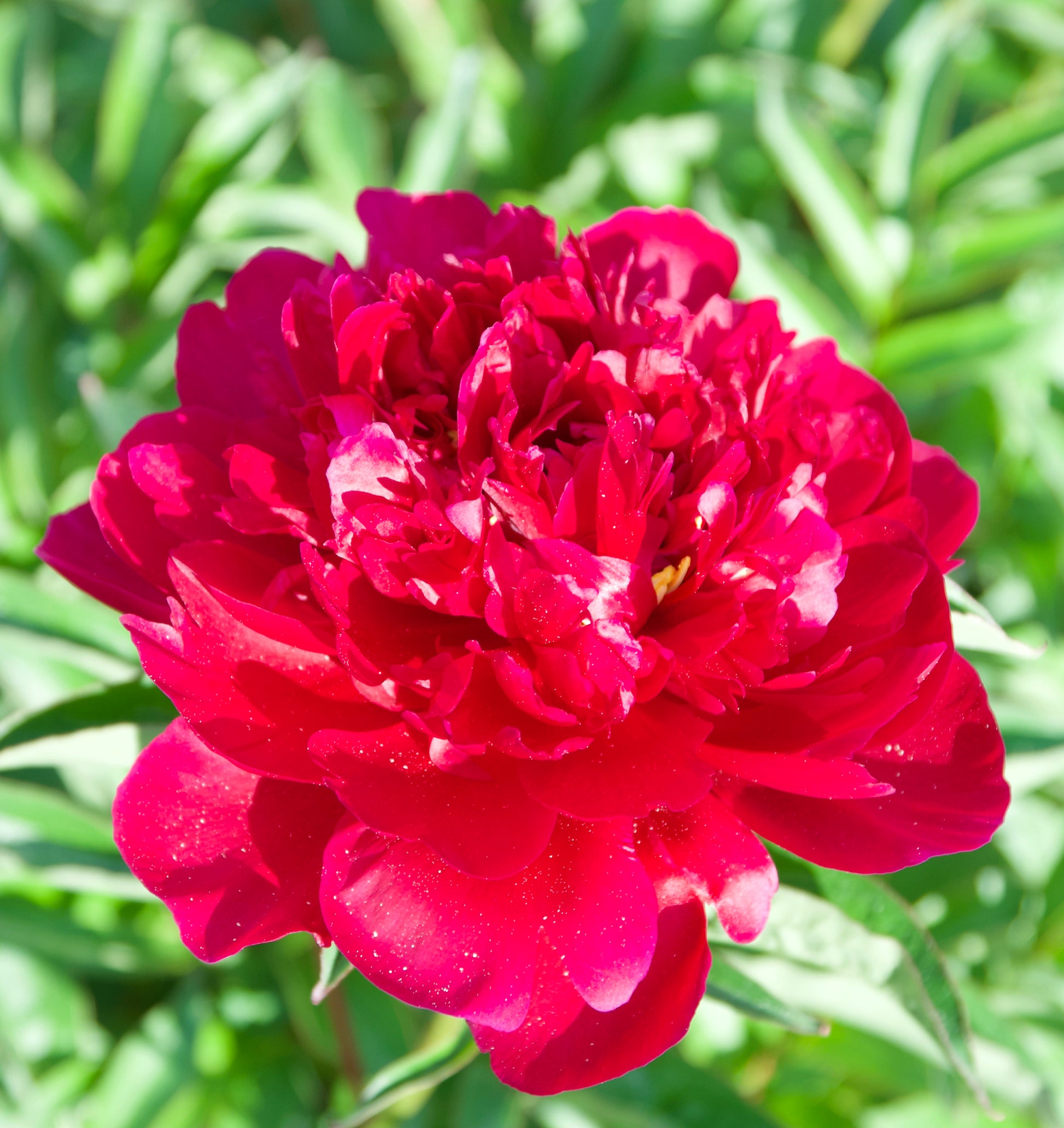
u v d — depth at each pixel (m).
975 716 0.38
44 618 0.45
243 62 0.75
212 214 0.63
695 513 0.38
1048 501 0.67
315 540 0.37
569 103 0.69
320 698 0.37
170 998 0.57
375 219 0.42
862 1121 0.54
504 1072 0.36
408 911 0.36
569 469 0.38
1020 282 0.67
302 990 0.54
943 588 0.38
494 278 0.39
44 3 0.72
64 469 0.59
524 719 0.37
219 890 0.37
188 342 0.42
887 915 0.39
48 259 0.62
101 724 0.41
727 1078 0.51
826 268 0.69
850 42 0.74
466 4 0.68
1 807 0.48
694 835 0.37
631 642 0.37
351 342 0.38
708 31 0.73
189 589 0.36
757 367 0.38
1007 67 0.76
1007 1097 0.50
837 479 0.39
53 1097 0.54
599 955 0.36
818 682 0.38
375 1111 0.41
